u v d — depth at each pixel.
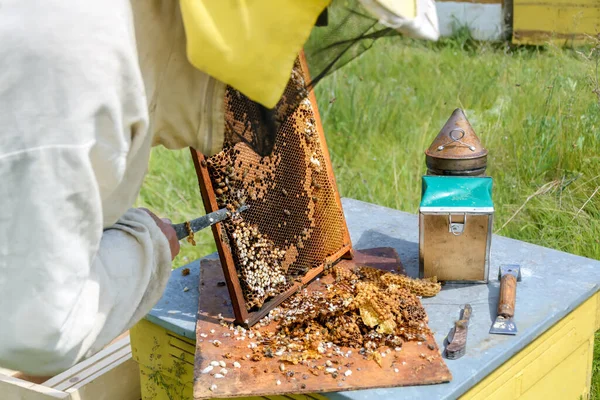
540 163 3.59
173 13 1.28
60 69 1.11
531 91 4.31
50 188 1.12
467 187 2.05
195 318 1.97
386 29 1.24
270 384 1.62
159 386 2.11
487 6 6.25
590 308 2.12
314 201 2.10
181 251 3.65
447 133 2.15
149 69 1.28
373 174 3.93
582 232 3.07
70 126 1.12
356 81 4.98
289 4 1.14
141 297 1.40
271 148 1.42
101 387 2.17
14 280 1.15
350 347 1.77
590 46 5.11
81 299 1.25
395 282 2.04
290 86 1.41
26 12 1.12
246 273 1.88
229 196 1.81
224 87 1.35
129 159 1.27
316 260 2.12
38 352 1.19
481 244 2.03
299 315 1.88
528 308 1.94
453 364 1.69
